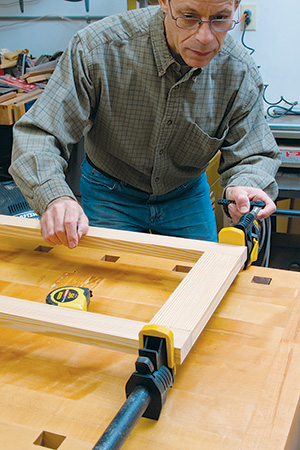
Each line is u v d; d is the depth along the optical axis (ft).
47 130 3.58
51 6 9.32
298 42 7.47
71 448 1.92
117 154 4.28
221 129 4.24
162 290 3.06
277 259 6.55
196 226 4.84
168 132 4.01
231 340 2.56
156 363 2.02
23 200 7.50
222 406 2.12
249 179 3.91
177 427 2.02
